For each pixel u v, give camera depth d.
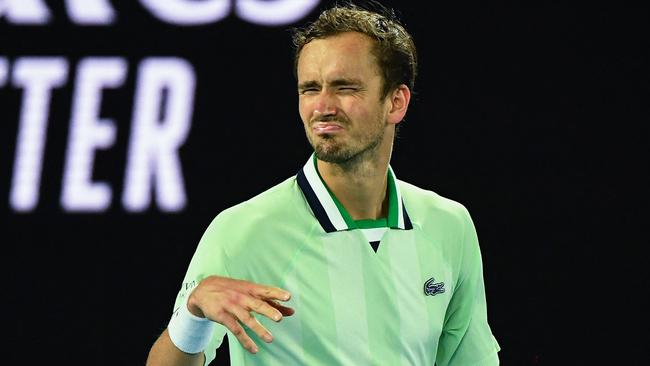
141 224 19.22
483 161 19.50
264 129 19.52
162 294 19.17
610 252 19.31
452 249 9.66
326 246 9.05
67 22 19.50
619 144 19.44
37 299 19.16
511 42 19.62
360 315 9.02
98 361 19.11
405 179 19.48
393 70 8.94
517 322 19.27
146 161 19.31
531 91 19.56
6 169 19.25
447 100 19.59
